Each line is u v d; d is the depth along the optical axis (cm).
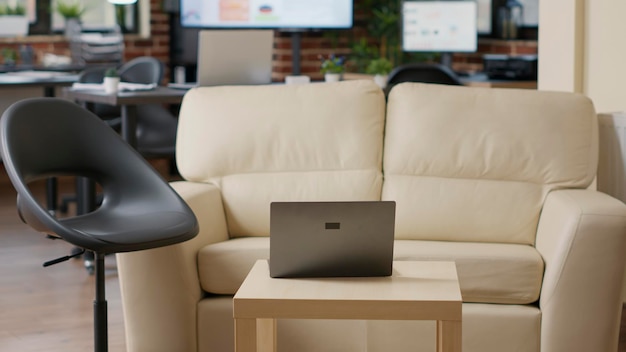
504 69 665
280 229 271
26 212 304
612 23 445
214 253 332
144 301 331
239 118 382
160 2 807
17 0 793
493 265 323
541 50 486
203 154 380
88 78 619
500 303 326
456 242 359
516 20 717
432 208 364
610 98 449
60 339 381
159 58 813
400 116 377
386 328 325
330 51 802
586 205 318
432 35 721
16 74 674
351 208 270
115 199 343
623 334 379
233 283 332
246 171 379
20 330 392
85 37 782
